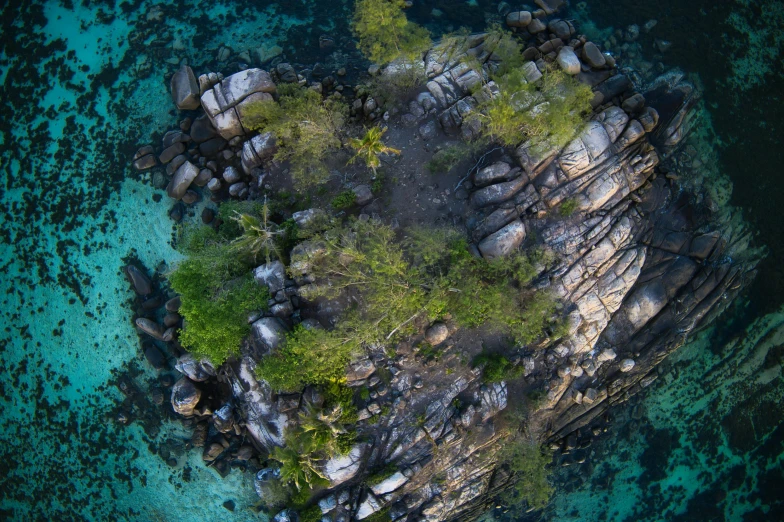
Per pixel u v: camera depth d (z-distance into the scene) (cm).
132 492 2941
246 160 2833
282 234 2631
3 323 2995
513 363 2744
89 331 2953
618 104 2938
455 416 2691
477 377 2717
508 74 2723
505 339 2739
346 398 2580
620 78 2930
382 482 2673
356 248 2641
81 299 2962
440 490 2817
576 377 2892
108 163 3012
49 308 2980
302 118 2705
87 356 2952
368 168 2812
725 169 3003
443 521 2933
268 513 2872
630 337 2922
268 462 2800
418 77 2850
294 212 2769
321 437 2533
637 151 2883
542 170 2739
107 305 2950
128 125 3028
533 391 2800
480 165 2769
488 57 2903
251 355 2636
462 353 2706
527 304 2667
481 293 2584
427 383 2684
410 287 2531
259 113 2723
